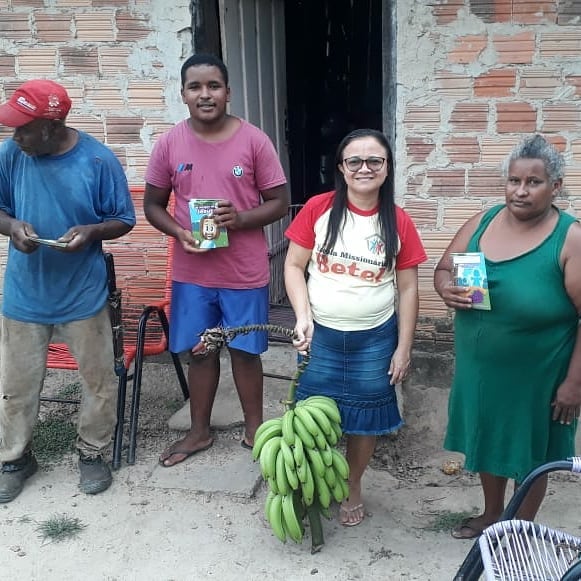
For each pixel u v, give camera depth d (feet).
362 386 10.20
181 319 12.12
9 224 10.73
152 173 11.80
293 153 21.11
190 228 11.65
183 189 11.62
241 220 11.38
